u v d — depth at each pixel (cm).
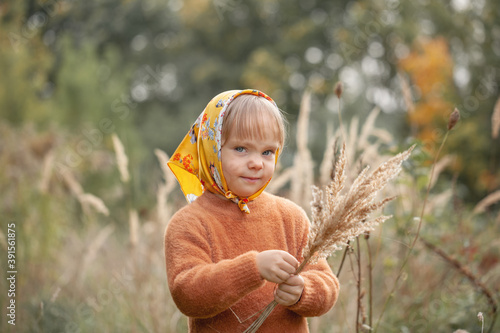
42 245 440
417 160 290
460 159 1035
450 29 1490
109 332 337
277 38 2141
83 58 1168
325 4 2025
